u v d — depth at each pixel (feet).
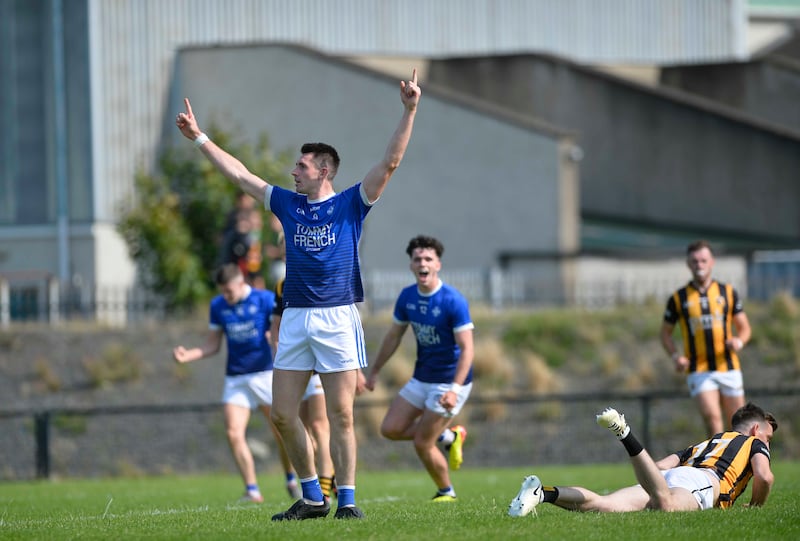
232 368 142.41
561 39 465.06
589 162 418.10
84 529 89.81
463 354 120.26
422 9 449.89
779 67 447.83
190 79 405.80
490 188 378.73
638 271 373.20
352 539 77.77
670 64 462.19
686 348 148.46
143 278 334.03
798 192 410.31
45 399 267.59
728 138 414.00
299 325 90.27
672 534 78.59
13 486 202.80
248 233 253.03
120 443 252.21
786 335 285.64
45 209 395.34
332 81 394.11
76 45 395.55
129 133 401.29
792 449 250.98
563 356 287.89
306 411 120.98
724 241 414.00
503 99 422.41
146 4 406.41
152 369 277.03
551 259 369.30
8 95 397.19
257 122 400.47
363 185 90.89
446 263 382.01
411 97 88.84
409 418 124.57
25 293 388.37
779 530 80.38
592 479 172.86
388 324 292.81
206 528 86.89
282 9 434.30
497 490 149.59
